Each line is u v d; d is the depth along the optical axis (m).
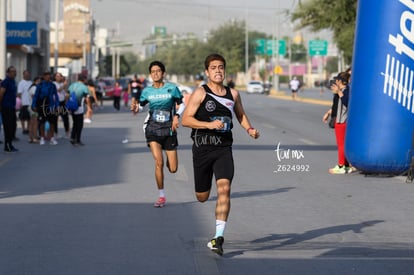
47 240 14.95
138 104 19.41
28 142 38.91
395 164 23.98
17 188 22.30
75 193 21.27
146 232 15.81
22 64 98.88
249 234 15.73
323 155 31.78
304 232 15.98
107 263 13.09
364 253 14.02
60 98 40.66
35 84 39.38
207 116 14.17
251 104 92.12
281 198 20.52
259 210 18.64
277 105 89.00
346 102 25.44
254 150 33.84
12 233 15.63
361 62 24.27
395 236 15.65
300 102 99.94
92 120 60.19
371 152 24.03
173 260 13.35
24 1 95.19
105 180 24.05
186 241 14.95
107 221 17.03
